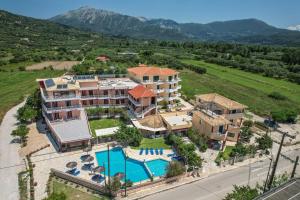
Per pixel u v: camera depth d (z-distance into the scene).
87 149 54.84
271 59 195.88
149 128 63.78
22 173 46.56
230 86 124.12
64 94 62.91
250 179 48.94
